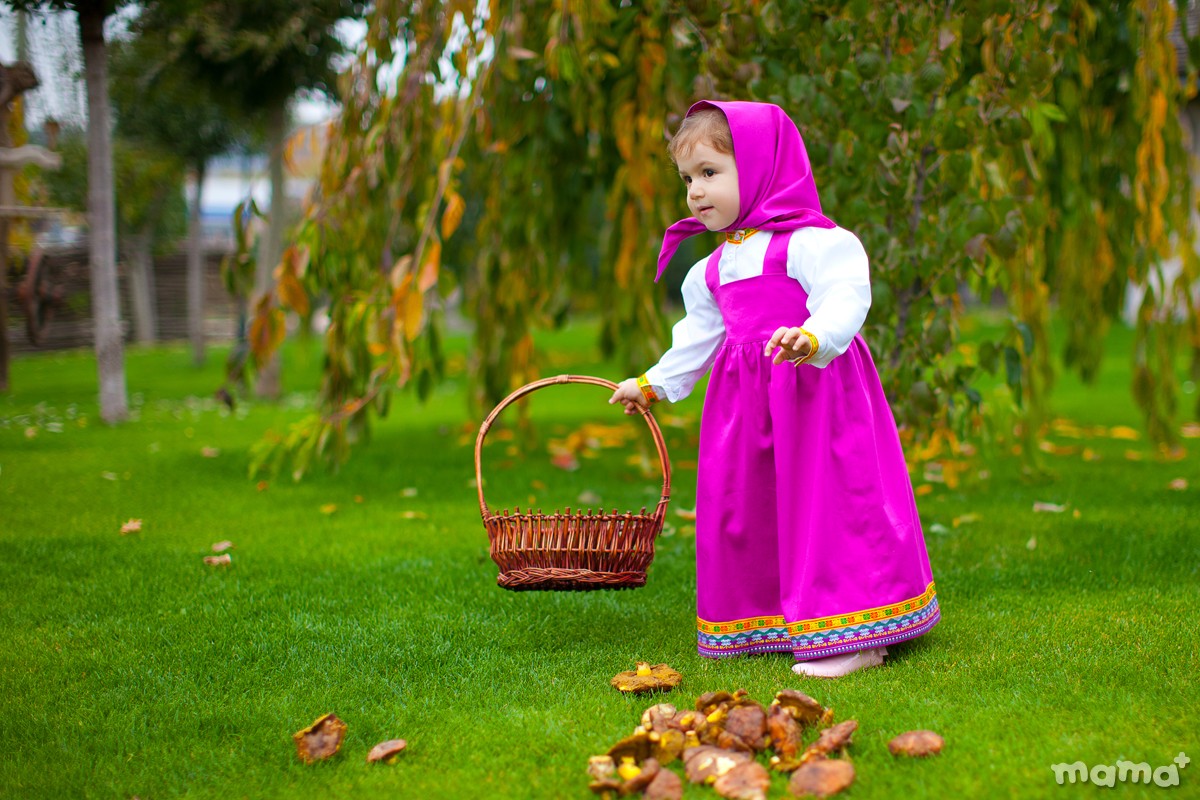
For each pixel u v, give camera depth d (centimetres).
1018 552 334
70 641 256
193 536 368
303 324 459
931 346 335
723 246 246
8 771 187
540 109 470
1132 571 307
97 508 413
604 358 541
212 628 266
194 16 685
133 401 838
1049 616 266
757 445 237
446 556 340
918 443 384
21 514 400
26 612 279
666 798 167
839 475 230
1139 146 451
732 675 229
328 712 211
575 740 193
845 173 322
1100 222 487
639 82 441
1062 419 691
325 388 444
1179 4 413
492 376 521
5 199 619
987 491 441
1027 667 227
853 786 171
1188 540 340
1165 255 450
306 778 182
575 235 538
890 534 231
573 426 689
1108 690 210
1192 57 427
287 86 773
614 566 217
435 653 247
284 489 459
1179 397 824
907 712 201
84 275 1326
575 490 453
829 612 227
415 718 207
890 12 325
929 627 236
